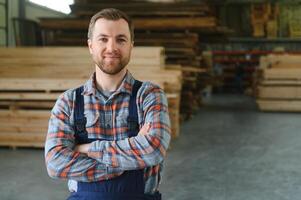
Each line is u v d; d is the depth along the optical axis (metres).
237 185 4.74
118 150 1.76
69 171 1.78
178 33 9.38
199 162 5.77
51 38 10.52
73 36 9.61
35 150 6.41
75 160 1.78
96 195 1.79
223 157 6.09
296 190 4.57
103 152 1.77
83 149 1.81
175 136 7.39
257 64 19.39
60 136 1.83
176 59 9.51
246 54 19.47
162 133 1.80
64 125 1.85
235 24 19.78
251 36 19.72
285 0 19.28
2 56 7.68
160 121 1.82
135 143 1.77
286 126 9.02
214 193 4.44
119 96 1.84
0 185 4.63
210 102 14.74
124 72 1.87
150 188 1.86
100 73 1.87
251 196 4.36
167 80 7.08
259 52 19.33
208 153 6.33
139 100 1.84
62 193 4.39
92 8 9.80
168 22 9.27
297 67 11.77
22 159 5.82
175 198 4.27
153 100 1.84
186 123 9.40
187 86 9.70
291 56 11.83
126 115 1.83
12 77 7.38
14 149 6.47
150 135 1.78
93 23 1.84
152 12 9.39
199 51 11.33
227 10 19.75
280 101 11.52
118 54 1.81
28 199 4.20
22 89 6.41
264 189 4.60
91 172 1.78
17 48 7.68
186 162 5.76
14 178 4.90
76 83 6.34
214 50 19.78
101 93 1.86
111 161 1.76
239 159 5.98
